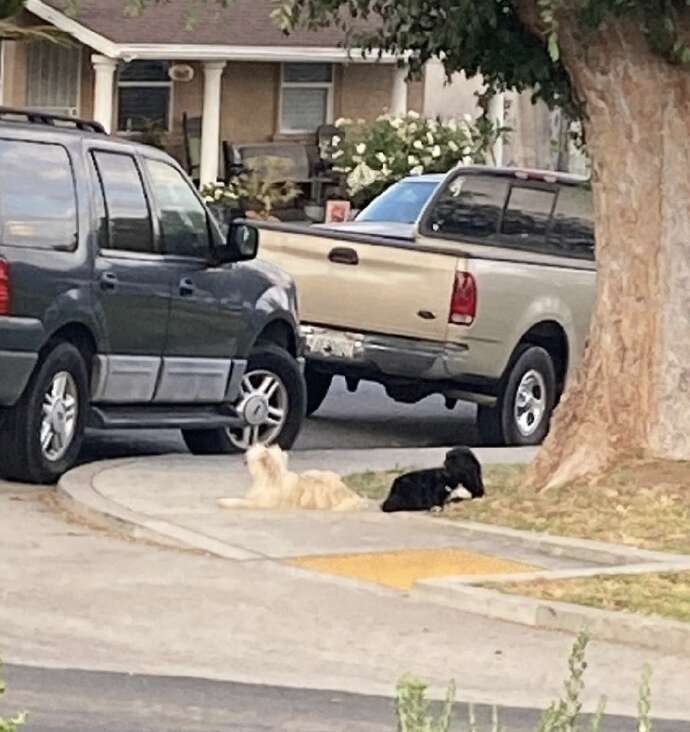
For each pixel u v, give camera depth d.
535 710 9.03
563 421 13.89
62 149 14.48
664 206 13.50
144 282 14.94
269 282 16.27
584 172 30.08
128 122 33.31
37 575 11.23
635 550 12.16
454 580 11.16
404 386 18.11
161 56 31.55
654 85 13.38
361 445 17.98
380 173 31.47
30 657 9.54
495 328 17.70
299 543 12.26
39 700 8.79
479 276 17.50
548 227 19.31
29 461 14.14
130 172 15.05
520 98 28.88
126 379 14.94
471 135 31.08
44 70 32.09
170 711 8.72
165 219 15.27
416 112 35.16
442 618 10.66
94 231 14.55
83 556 11.80
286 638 10.14
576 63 13.46
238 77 34.34
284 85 34.84
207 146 32.69
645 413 13.62
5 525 12.70
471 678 9.57
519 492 13.66
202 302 15.49
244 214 29.70
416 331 17.59
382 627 10.43
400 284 17.62
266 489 13.37
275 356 16.36
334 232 17.97
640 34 13.24
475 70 14.81
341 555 11.98
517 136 29.44
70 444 14.52
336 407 20.50
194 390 15.60
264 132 34.78
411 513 13.30
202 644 9.95
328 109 35.34
